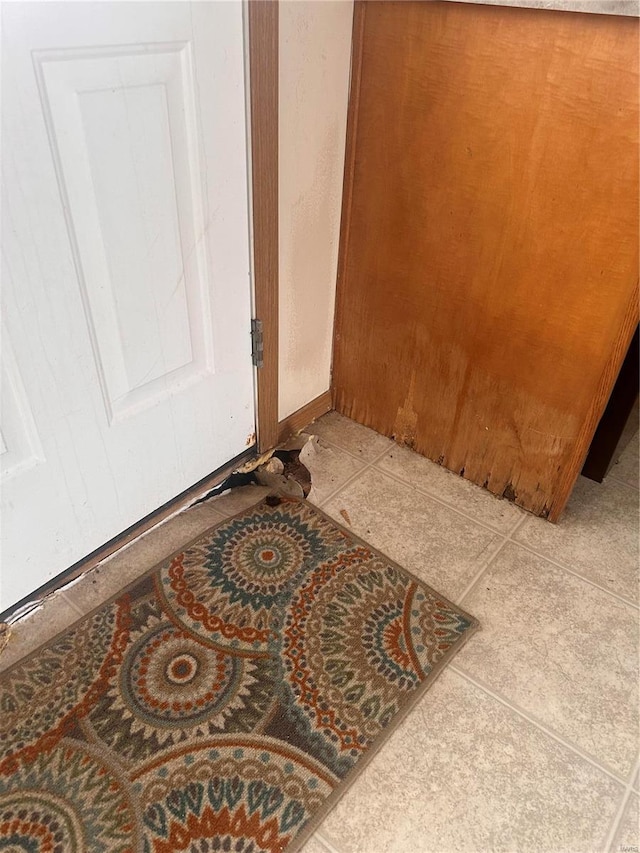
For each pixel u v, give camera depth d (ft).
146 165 2.97
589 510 4.52
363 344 4.83
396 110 3.78
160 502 4.10
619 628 3.73
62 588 3.74
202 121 3.12
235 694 3.28
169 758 3.01
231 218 3.55
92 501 3.61
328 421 5.27
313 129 3.81
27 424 3.06
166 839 2.74
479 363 4.22
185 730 3.12
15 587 3.46
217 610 3.69
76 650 3.45
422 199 3.94
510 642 3.62
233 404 4.25
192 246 3.41
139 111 2.83
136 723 3.14
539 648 3.60
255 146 3.42
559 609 3.82
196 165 3.21
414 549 4.16
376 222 4.25
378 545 4.17
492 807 2.92
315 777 2.97
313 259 4.36
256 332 4.08
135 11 2.62
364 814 2.86
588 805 2.94
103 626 3.57
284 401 4.80
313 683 3.35
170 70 2.88
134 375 3.46
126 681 3.32
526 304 3.82
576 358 3.76
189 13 2.82
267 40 3.17
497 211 3.67
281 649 3.51
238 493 4.51
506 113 3.38
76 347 3.08
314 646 3.53
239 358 4.11
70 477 3.41
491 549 4.18
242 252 3.74
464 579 3.97
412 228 4.09
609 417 4.47
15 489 3.17
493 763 3.08
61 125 2.59
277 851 2.72
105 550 3.89
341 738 3.12
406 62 3.60
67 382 3.13
